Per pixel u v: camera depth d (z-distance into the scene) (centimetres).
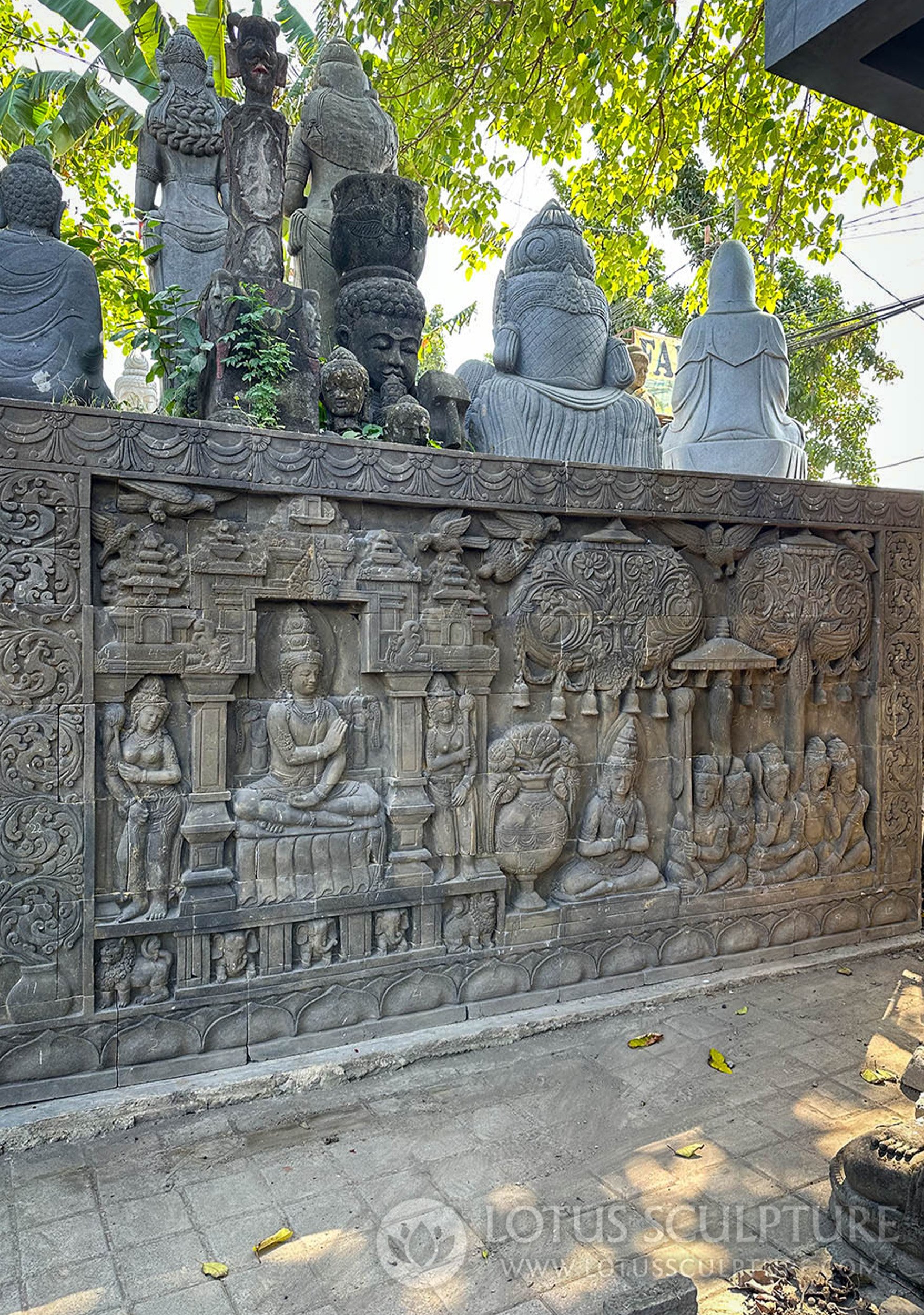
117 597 390
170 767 400
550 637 488
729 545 541
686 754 531
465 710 465
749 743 564
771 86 816
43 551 371
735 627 552
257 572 414
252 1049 414
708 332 652
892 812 605
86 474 377
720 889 543
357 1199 321
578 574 495
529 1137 363
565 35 752
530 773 484
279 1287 277
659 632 518
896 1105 389
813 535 579
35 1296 272
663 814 534
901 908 609
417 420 478
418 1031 446
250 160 471
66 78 933
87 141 1011
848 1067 424
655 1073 418
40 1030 374
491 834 477
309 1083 403
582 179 965
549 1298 271
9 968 371
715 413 643
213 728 409
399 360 538
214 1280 279
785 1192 325
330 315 655
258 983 416
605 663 505
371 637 442
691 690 537
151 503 392
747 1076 415
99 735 389
